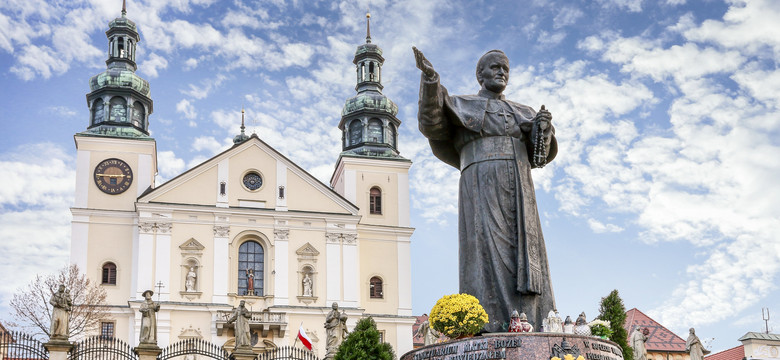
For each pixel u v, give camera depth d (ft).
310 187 219.82
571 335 39.83
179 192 211.20
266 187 216.95
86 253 206.49
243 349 110.01
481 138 45.09
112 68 225.35
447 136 46.09
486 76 46.47
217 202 212.84
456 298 42.19
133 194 213.25
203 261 208.03
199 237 209.56
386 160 232.32
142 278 203.62
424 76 43.21
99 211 209.77
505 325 42.86
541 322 43.24
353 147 238.48
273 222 214.48
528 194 44.52
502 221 43.98
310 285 212.43
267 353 116.88
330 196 220.43
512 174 44.50
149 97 225.97
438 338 46.68
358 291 215.72
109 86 220.84
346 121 242.17
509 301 43.16
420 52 42.70
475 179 44.78
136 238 209.77
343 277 214.90
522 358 39.09
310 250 214.69
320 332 208.64
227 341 201.46
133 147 215.92
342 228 218.38
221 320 201.87
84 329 195.00
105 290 204.64
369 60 247.91
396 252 225.76
